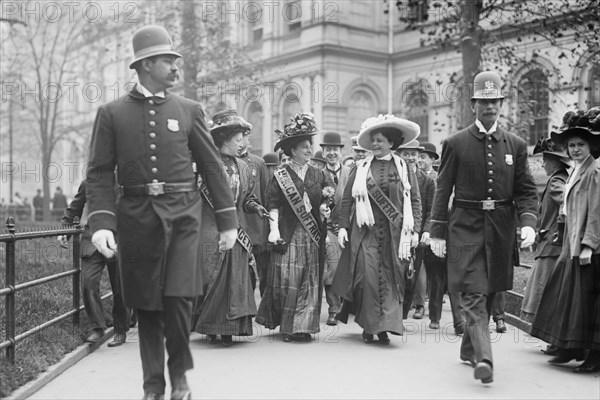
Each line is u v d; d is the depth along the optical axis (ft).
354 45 96.48
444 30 54.49
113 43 95.96
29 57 101.71
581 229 21.25
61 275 23.86
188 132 16.84
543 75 58.18
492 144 20.56
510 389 19.08
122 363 22.25
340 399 17.97
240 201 25.26
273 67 99.35
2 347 18.93
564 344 21.36
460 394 18.53
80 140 133.69
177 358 16.22
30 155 128.06
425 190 30.27
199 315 25.14
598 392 18.88
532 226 20.13
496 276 20.18
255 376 20.36
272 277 25.90
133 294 16.06
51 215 114.73
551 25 51.67
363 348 24.49
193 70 70.85
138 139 16.29
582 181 21.49
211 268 24.53
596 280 21.18
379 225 25.32
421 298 31.96
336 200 32.35
